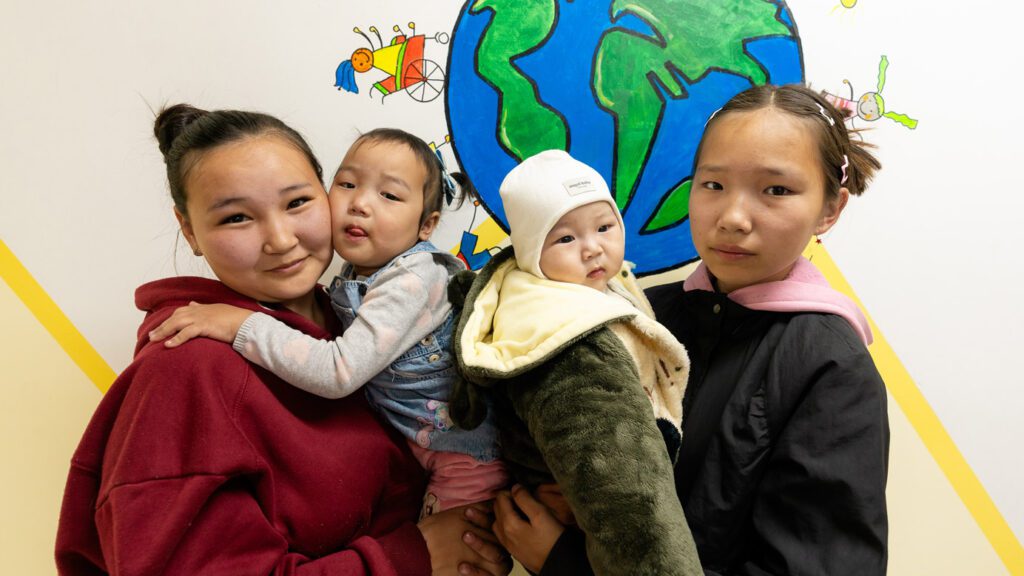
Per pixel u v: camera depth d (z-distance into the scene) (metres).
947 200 1.13
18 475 1.04
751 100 0.83
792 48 1.09
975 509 1.17
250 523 0.70
